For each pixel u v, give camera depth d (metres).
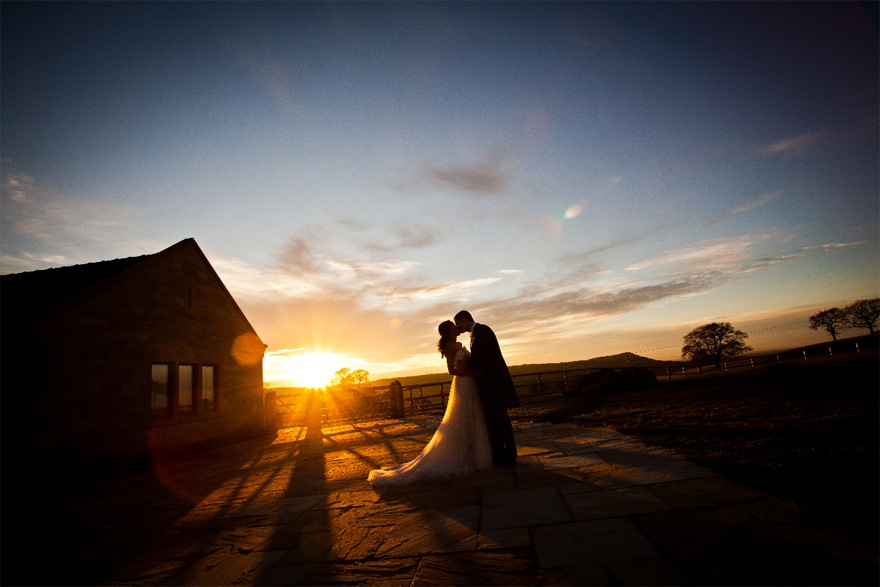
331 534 3.91
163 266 11.67
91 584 3.29
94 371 9.34
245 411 14.79
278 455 9.77
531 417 11.27
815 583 2.19
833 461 4.03
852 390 8.61
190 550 3.88
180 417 11.91
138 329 10.64
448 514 4.00
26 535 4.75
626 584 2.44
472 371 5.77
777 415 6.87
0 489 7.48
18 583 3.36
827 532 2.70
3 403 8.16
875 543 2.50
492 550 3.11
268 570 3.26
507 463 5.70
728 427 6.33
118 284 10.16
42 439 8.11
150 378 10.91
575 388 19.16
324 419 18.72
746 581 2.29
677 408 9.36
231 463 9.23
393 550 3.36
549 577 2.63
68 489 7.70
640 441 6.24
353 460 7.93
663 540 2.92
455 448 5.54
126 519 5.17
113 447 9.62
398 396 16.86
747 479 3.89
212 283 13.73
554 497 4.11
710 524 3.05
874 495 3.13
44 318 8.33
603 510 3.60
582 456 5.75
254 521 4.59
